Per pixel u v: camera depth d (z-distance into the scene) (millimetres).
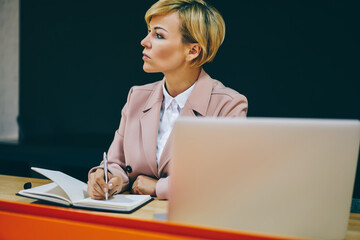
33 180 1470
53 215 793
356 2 3721
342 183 725
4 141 4871
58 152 4426
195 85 1357
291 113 4059
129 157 1414
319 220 729
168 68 1297
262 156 705
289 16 3955
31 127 4441
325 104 3938
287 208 718
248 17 4090
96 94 5012
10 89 5391
